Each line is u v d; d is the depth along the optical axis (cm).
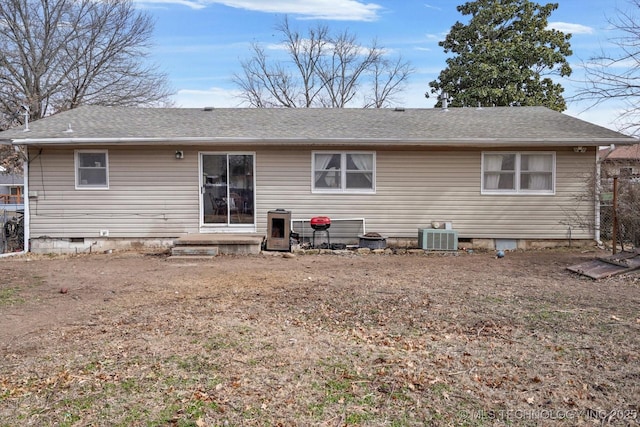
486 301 583
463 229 1126
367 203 1124
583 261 880
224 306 567
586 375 360
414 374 364
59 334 461
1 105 2011
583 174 1109
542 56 2172
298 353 407
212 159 1117
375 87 3228
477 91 2183
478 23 2291
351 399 324
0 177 2808
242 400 322
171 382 348
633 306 547
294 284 696
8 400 321
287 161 1116
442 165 1121
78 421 295
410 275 764
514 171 1119
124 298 612
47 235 1096
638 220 854
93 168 1099
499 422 295
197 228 1115
